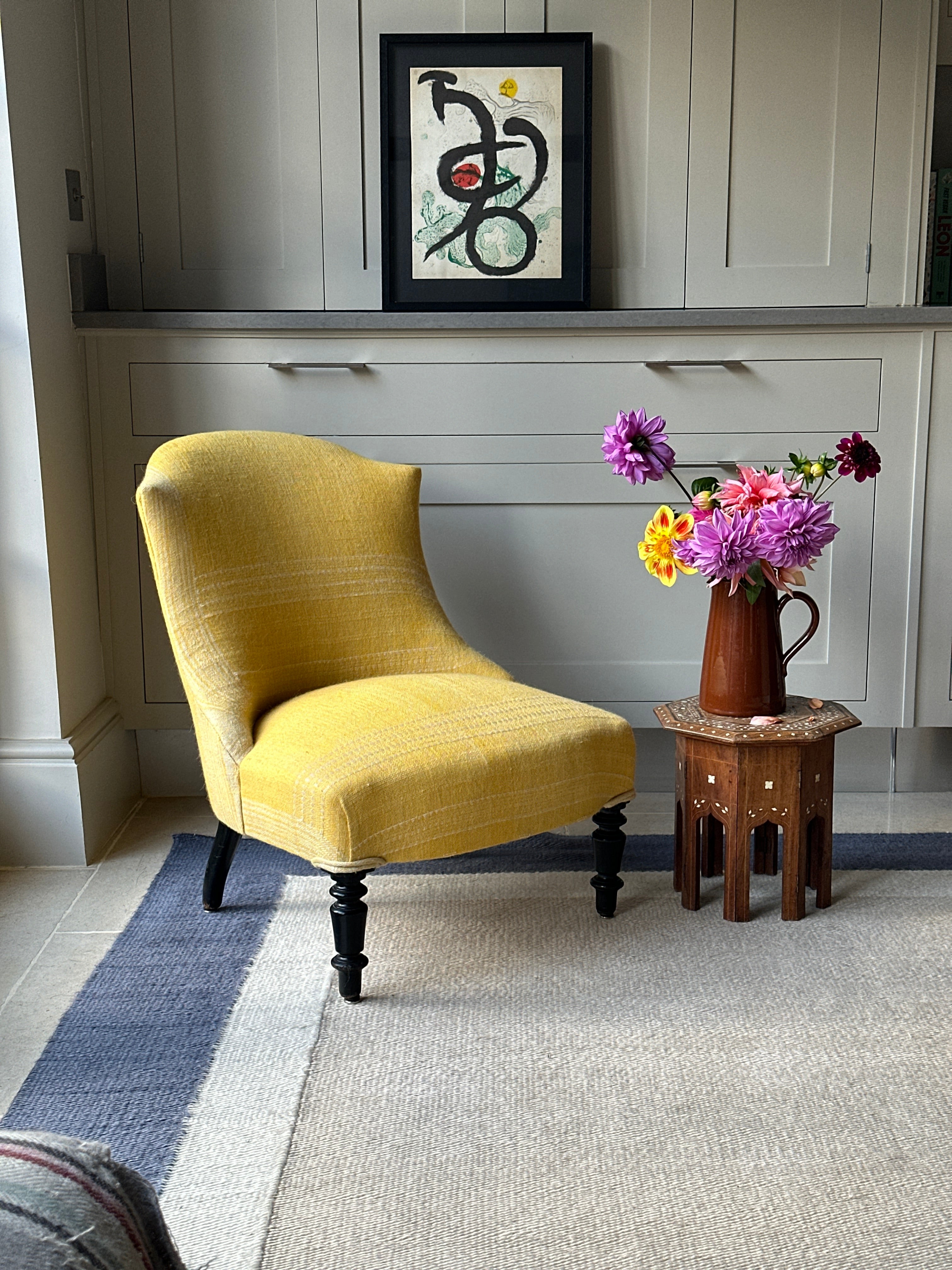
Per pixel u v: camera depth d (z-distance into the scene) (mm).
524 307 2641
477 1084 1617
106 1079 1639
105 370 2521
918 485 2537
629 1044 1706
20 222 2201
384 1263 1290
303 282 2699
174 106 2623
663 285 2688
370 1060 1677
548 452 2559
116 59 2600
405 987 1878
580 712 2002
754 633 2100
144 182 2650
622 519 2592
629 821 2586
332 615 2121
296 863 2367
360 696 1962
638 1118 1540
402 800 1755
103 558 2594
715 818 2277
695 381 2518
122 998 1852
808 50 2574
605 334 2500
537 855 2393
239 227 2676
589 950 1990
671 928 2066
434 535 2604
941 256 2791
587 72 2572
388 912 2143
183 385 2525
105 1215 729
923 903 2154
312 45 2602
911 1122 1525
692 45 2582
